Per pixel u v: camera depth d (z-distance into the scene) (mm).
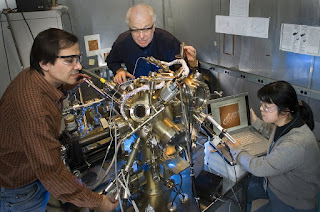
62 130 1858
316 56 1675
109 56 2135
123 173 1206
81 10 2291
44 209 1393
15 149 1136
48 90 1105
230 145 1562
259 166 1396
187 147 1334
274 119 1415
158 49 1931
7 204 1279
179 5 2553
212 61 2436
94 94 2127
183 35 2639
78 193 1110
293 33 1738
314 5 1589
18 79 1110
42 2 1929
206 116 1428
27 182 1262
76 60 1104
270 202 1618
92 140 1690
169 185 1411
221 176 1622
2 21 1821
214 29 2291
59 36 1042
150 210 1351
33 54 1076
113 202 1211
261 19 1898
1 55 1878
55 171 1036
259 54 2004
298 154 1333
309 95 1765
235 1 2031
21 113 1005
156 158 1350
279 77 1924
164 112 1326
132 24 1536
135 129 1231
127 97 1222
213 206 1418
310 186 1439
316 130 1814
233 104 1936
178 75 1211
